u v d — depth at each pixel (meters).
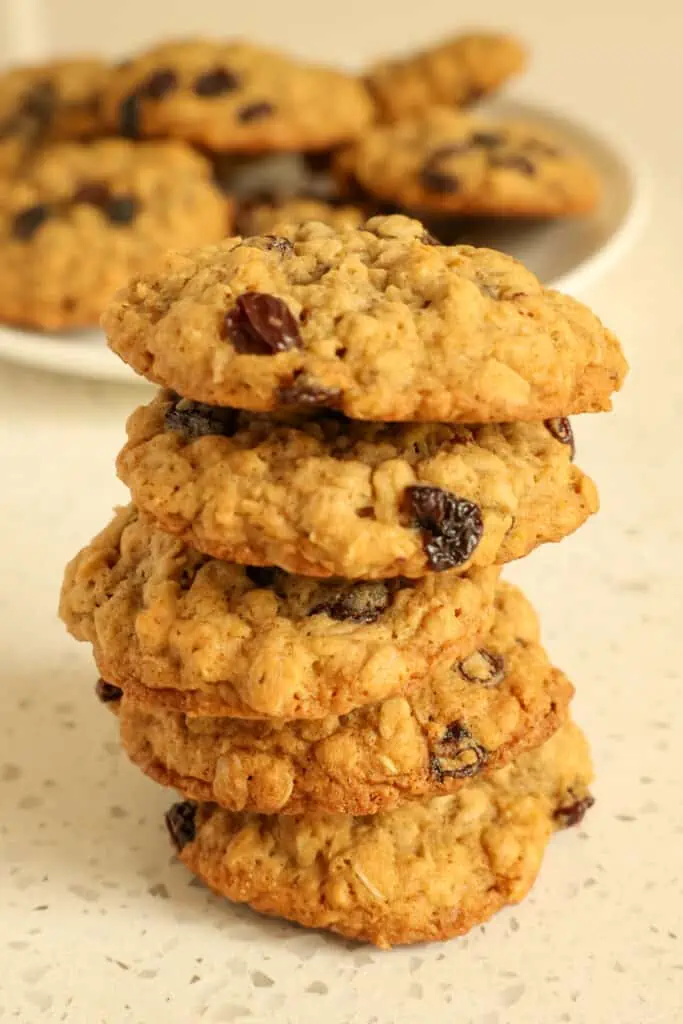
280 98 0.62
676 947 0.37
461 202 0.58
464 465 0.34
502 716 0.36
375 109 0.68
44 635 0.45
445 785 0.36
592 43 0.85
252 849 0.37
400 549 0.33
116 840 0.39
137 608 0.36
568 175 0.59
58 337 0.55
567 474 0.35
